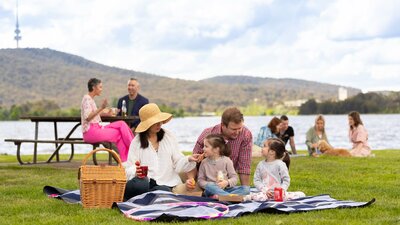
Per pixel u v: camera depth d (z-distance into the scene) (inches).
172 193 305.6
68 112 6205.7
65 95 7194.9
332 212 282.5
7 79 7204.7
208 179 323.0
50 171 495.8
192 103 6968.5
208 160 325.1
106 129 495.8
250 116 6894.7
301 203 303.9
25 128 3900.1
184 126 3769.7
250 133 338.6
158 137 333.7
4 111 5974.4
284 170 326.3
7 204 319.6
